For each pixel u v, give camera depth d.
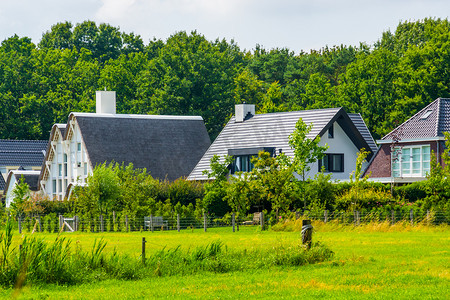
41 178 147.62
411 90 154.25
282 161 90.12
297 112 118.75
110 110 143.12
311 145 89.81
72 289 37.19
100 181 98.38
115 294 35.12
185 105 184.38
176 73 186.75
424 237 64.81
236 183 88.69
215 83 188.62
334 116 111.50
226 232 79.81
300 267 43.41
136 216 92.94
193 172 123.50
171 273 41.81
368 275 39.31
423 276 38.47
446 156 82.50
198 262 43.75
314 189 87.88
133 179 107.19
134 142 136.12
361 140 114.19
